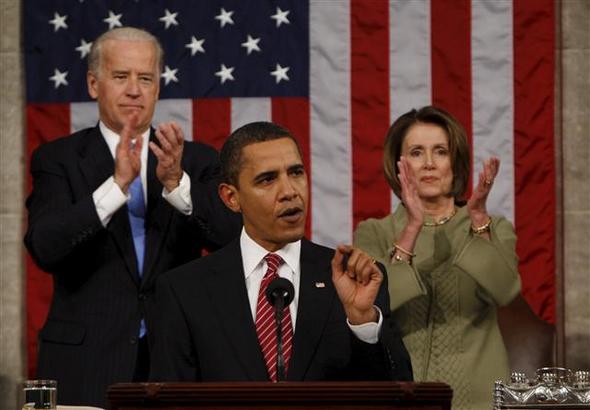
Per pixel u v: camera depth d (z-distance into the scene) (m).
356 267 14.62
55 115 29.00
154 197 22.39
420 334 22.56
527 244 28.27
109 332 21.83
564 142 29.16
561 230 29.08
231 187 16.28
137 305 21.95
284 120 28.91
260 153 15.83
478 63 28.59
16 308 29.55
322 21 29.00
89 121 28.95
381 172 28.58
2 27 29.89
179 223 22.11
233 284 16.06
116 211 21.70
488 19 28.64
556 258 29.05
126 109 23.22
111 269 22.03
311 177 28.69
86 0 29.11
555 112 29.16
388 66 28.77
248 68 29.02
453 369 22.36
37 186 22.77
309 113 28.88
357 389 12.22
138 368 21.81
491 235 23.00
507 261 22.94
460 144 24.03
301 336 15.59
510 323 24.97
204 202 22.11
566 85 29.22
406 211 23.56
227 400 12.20
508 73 28.55
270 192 15.77
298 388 12.20
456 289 22.80
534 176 28.36
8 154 29.81
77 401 21.64
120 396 12.21
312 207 28.61
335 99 28.81
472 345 22.58
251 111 28.97
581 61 29.22
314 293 15.85
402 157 22.89
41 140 29.03
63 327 21.97
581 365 28.81
